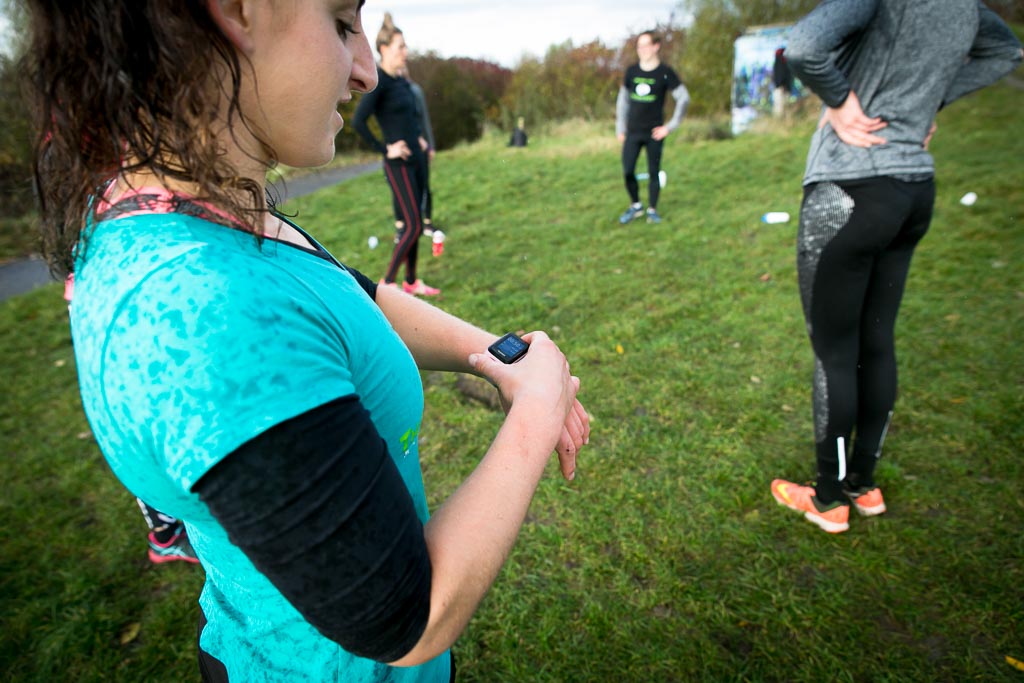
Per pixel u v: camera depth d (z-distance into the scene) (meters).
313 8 0.55
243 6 0.51
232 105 0.52
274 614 0.70
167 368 0.46
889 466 2.53
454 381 3.55
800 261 2.06
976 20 1.75
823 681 1.80
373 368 0.64
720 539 2.30
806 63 1.75
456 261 5.68
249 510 0.45
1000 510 2.31
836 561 2.17
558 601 2.10
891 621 1.96
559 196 8.03
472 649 1.98
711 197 7.12
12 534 2.62
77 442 3.30
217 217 0.55
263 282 0.51
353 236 6.89
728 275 4.75
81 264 0.56
